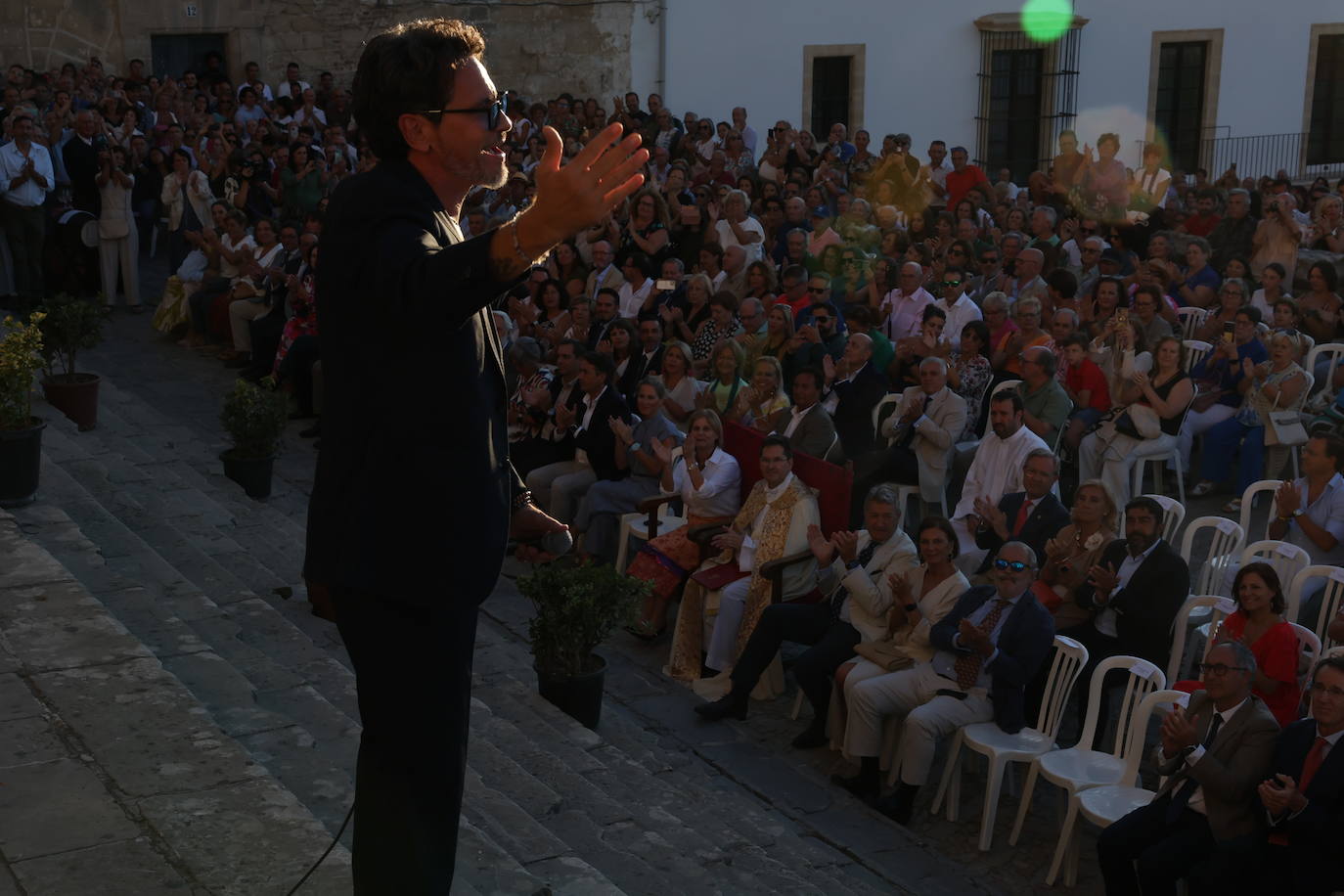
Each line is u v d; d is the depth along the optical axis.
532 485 9.50
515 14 21.56
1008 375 9.91
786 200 13.88
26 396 6.32
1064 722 7.23
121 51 20.28
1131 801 5.67
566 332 11.18
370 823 1.86
